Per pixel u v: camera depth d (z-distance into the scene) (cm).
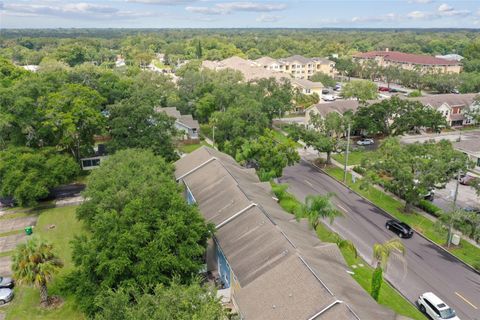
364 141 7681
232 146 6178
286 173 6369
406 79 13488
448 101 9062
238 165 5297
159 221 3122
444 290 3500
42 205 5200
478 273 3753
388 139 5691
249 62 14300
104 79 7706
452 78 12319
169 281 2859
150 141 5756
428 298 3219
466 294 3447
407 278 3666
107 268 2873
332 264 3064
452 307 3275
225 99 8362
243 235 3500
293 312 2455
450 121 8950
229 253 3356
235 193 4097
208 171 4819
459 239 4203
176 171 5144
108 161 4828
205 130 8494
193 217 3297
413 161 4759
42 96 5672
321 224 4625
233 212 3831
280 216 3800
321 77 13638
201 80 10081
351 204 5209
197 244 3161
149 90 7931
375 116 7325
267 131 6606
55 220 4791
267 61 15012
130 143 5722
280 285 2700
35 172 4931
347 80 15600
